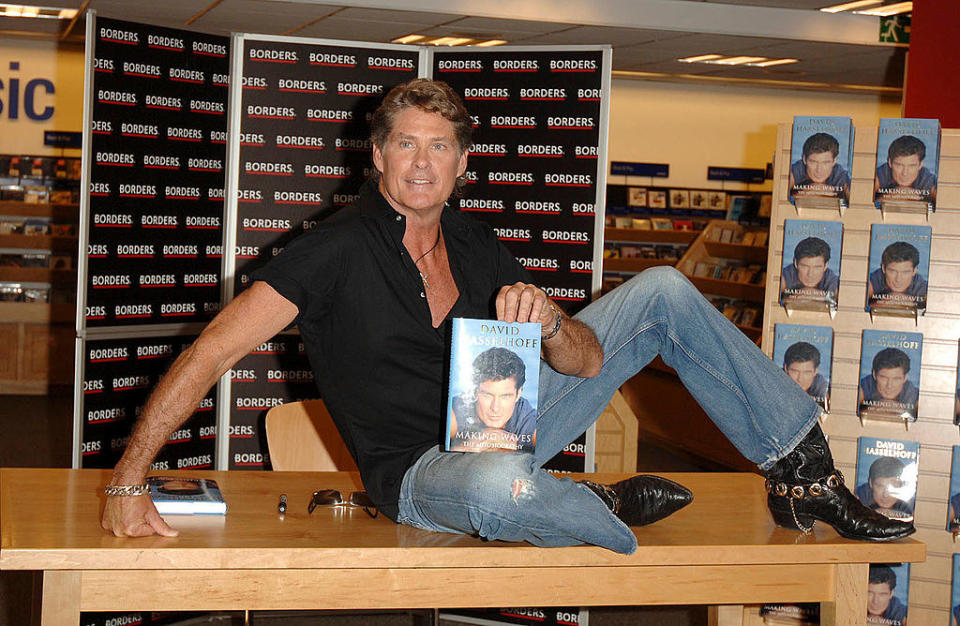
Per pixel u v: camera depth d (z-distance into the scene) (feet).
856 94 39.78
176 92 13.38
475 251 7.37
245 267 13.28
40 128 32.76
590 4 27.12
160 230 13.42
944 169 9.32
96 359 12.91
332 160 13.35
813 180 9.22
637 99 39.09
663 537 6.86
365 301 6.62
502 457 6.29
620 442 15.71
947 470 9.32
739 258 31.53
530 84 12.95
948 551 9.32
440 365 6.82
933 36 16.56
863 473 9.34
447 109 6.70
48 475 7.82
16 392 29.14
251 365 13.39
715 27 27.68
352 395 6.83
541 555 6.40
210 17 28.14
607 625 12.90
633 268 37.93
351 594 6.33
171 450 13.26
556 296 13.00
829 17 28.09
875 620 9.39
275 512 7.03
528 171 13.02
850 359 9.46
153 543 6.03
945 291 9.30
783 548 6.75
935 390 9.34
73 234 31.71
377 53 13.32
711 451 22.47
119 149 12.83
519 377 6.43
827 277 9.28
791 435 6.92
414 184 6.63
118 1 26.16
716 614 9.37
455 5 26.30
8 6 27.22
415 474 6.58
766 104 39.78
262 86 13.12
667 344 7.32
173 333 13.75
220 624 12.51
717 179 39.60
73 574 5.95
